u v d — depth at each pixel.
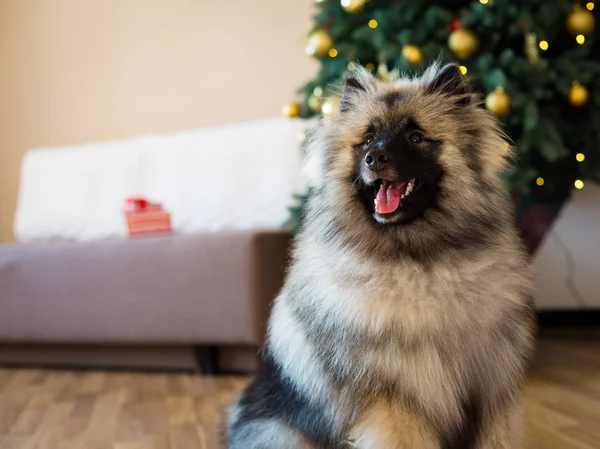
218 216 2.24
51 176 2.52
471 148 1.02
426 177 0.98
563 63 1.60
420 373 0.91
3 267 2.07
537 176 1.76
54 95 2.69
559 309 2.22
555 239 2.18
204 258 1.78
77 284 1.96
